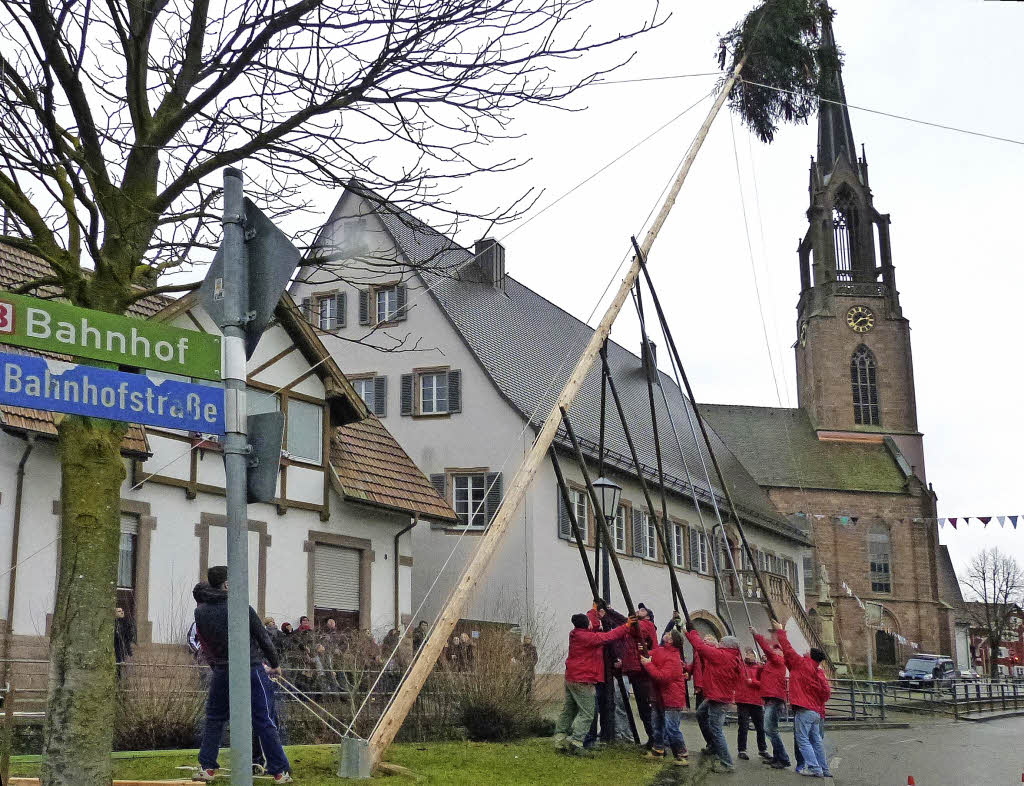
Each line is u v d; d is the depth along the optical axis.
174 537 18.41
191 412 5.62
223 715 9.07
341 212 27.53
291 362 21.09
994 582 94.31
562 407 13.69
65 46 7.66
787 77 17.30
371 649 14.84
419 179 9.34
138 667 12.31
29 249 7.70
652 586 33.53
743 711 14.80
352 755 10.06
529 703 14.76
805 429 75.81
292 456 20.91
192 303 18.92
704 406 75.31
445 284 31.58
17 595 15.79
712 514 39.84
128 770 9.59
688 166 16.61
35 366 5.29
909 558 69.31
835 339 77.94
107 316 5.51
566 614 28.52
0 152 7.76
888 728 23.56
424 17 8.46
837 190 80.94
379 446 24.36
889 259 79.44
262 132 8.60
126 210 7.86
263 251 5.95
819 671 13.41
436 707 14.00
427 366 30.48
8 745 8.27
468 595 11.65
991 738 20.56
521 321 36.91
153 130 8.05
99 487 7.05
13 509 15.93
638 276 15.48
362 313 31.41
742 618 40.50
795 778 12.85
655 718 13.06
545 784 10.43
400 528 23.72
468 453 29.47
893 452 73.81
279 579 20.31
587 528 30.28
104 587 6.94
